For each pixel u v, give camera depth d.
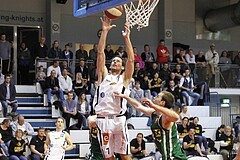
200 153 14.53
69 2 22.02
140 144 14.04
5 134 13.77
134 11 7.14
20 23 21.20
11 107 16.03
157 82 17.80
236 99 20.56
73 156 14.95
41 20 21.45
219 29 23.25
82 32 22.17
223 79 19.55
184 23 23.73
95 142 7.86
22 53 19.39
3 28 20.98
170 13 22.78
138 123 16.36
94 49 19.03
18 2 21.19
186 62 19.66
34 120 16.30
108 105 6.37
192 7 23.88
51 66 17.64
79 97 16.08
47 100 16.77
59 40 21.08
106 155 6.49
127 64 6.46
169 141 6.10
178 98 17.72
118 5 6.42
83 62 17.83
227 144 15.82
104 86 6.43
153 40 23.17
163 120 6.01
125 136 6.44
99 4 6.88
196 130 15.62
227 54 21.83
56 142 10.91
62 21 21.88
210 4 24.14
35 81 18.22
